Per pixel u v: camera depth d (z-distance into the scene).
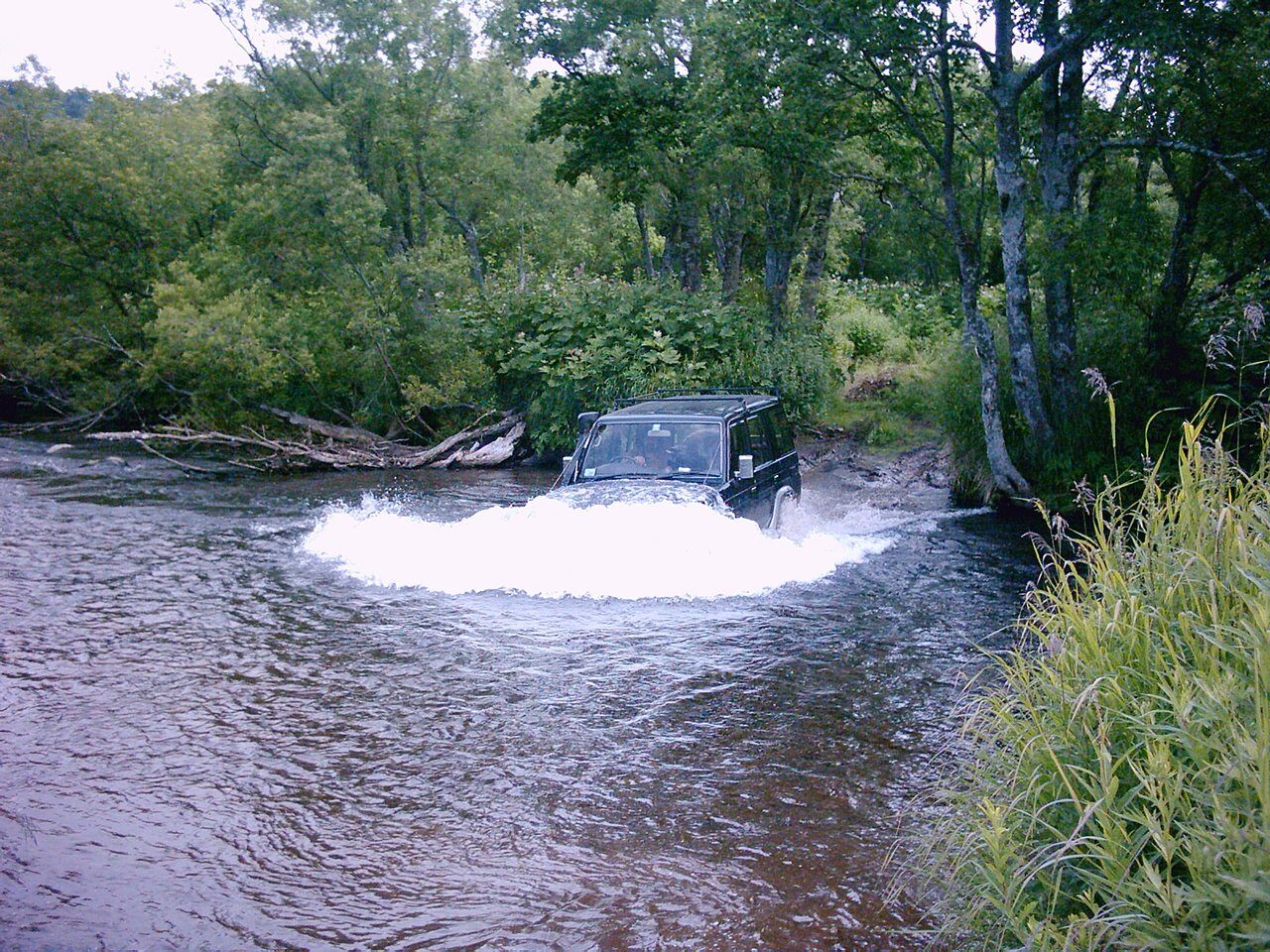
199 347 21.92
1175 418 13.11
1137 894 2.86
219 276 25.09
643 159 22.09
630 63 21.80
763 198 21.28
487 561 9.91
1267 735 2.74
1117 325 14.70
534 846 4.87
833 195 21.70
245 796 5.43
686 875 4.58
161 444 23.27
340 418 24.48
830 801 5.28
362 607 9.14
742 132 15.76
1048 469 13.63
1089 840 3.26
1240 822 2.83
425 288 24.11
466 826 5.07
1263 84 12.75
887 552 11.33
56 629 8.59
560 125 23.41
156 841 4.95
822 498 15.27
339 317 23.08
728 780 5.56
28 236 29.20
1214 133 13.62
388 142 30.73
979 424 15.17
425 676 7.29
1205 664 3.38
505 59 25.88
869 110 15.18
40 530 13.27
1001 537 12.22
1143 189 15.40
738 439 11.00
